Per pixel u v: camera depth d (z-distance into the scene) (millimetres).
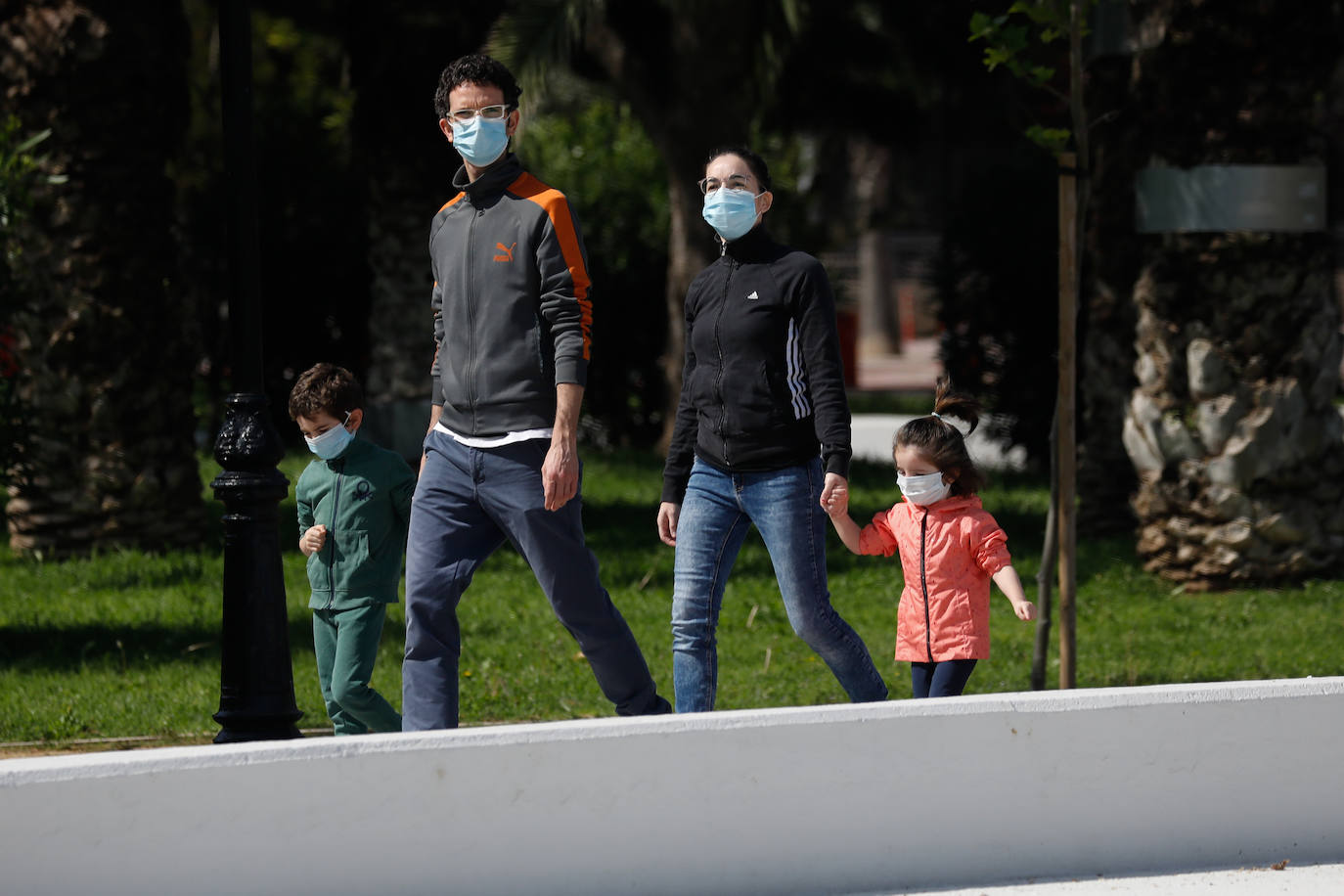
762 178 20891
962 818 18156
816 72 76312
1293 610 36250
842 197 150500
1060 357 26219
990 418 66125
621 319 75562
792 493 20719
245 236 20484
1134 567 41344
